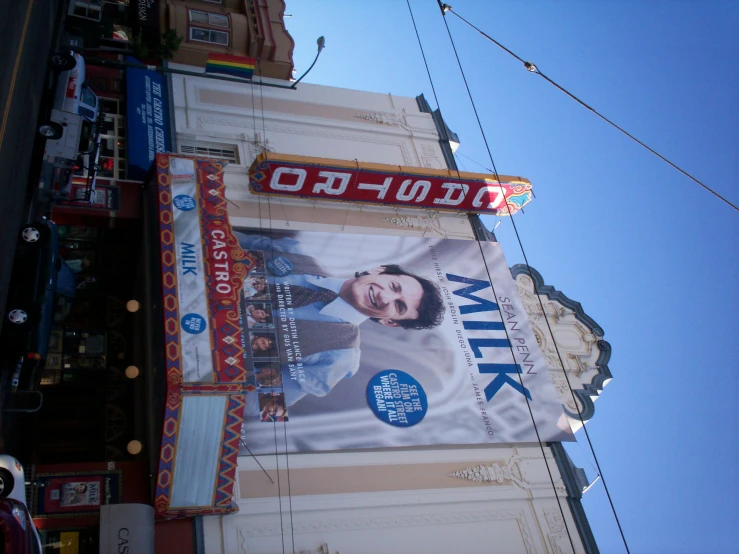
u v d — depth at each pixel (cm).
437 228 2103
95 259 1694
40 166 1389
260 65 2194
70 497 1309
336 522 1470
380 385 1673
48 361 1558
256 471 1466
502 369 1836
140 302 1602
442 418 1691
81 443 1498
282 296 1709
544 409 1820
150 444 1392
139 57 2028
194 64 2125
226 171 1917
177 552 1316
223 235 1490
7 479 1032
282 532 1415
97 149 1566
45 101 1482
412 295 1861
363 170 1902
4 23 1279
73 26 1886
